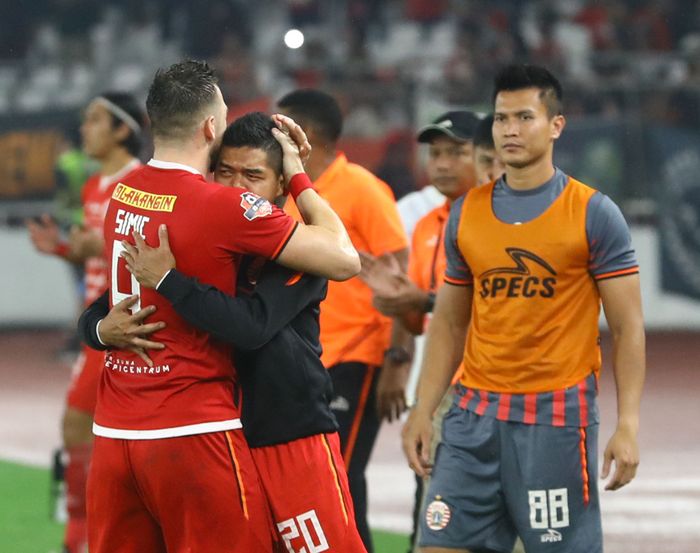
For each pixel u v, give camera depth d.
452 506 17.56
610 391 49.44
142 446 15.32
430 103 64.25
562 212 17.19
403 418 45.16
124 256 15.56
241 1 79.75
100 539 16.02
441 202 24.66
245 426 15.74
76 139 63.25
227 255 15.47
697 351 62.06
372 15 80.19
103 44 79.44
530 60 72.38
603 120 64.75
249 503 15.41
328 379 16.23
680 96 66.50
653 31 78.44
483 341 17.61
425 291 21.89
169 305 15.41
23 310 72.38
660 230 66.06
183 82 15.88
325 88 65.62
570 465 17.16
